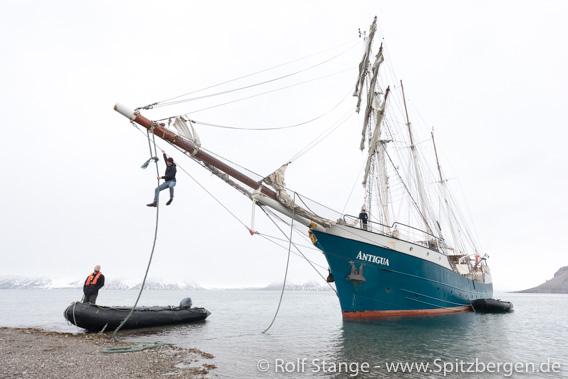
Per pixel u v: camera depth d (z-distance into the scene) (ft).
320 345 48.80
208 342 51.34
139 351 40.16
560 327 80.43
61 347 40.40
